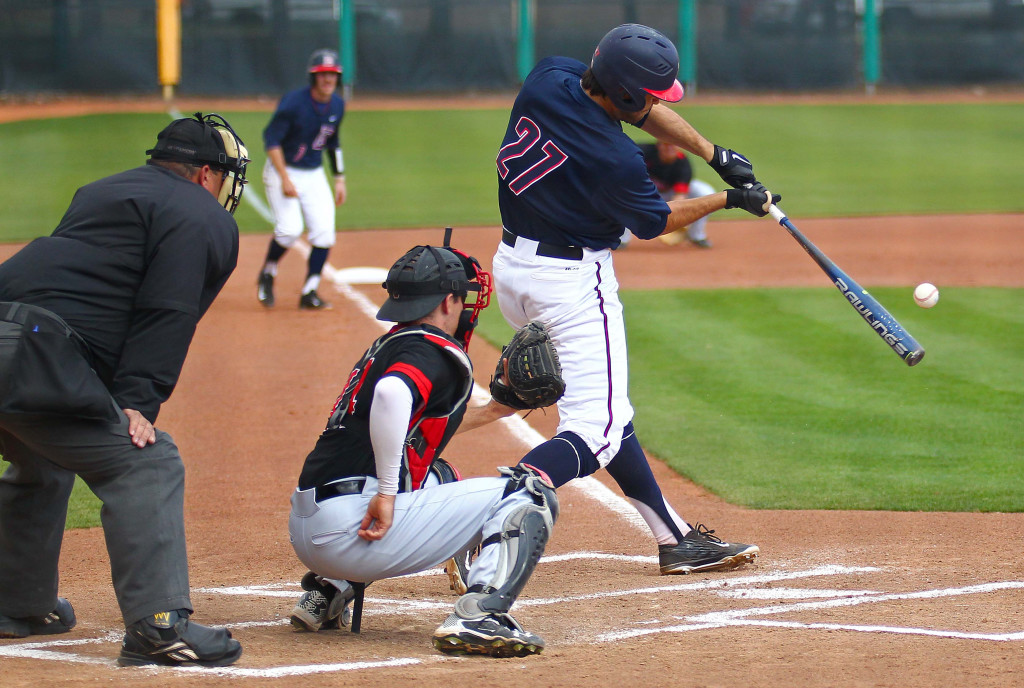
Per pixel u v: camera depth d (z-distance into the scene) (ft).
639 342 110.22
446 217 186.80
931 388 93.97
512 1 347.97
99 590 55.52
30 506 45.55
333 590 47.75
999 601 50.83
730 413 87.92
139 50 335.47
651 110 55.21
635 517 68.03
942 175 237.25
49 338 40.06
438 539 44.39
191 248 42.19
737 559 56.85
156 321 41.70
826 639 44.62
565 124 51.52
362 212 191.83
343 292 133.69
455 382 44.65
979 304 124.16
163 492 42.11
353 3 341.82
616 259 158.30
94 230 42.24
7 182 211.20
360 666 41.01
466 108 335.26
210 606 52.29
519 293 53.78
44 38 330.75
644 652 42.93
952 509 67.21
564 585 55.52
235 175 46.47
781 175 235.40
